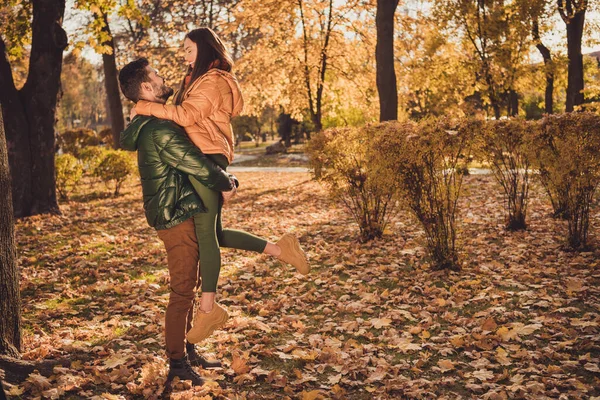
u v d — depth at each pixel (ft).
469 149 19.40
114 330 14.39
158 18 72.59
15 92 36.37
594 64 113.29
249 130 200.75
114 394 10.50
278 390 10.86
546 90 78.54
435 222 19.81
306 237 27.96
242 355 12.33
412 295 17.30
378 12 45.60
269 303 16.49
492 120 25.54
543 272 18.58
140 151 10.03
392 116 46.29
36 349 12.26
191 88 10.16
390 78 45.91
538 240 23.62
